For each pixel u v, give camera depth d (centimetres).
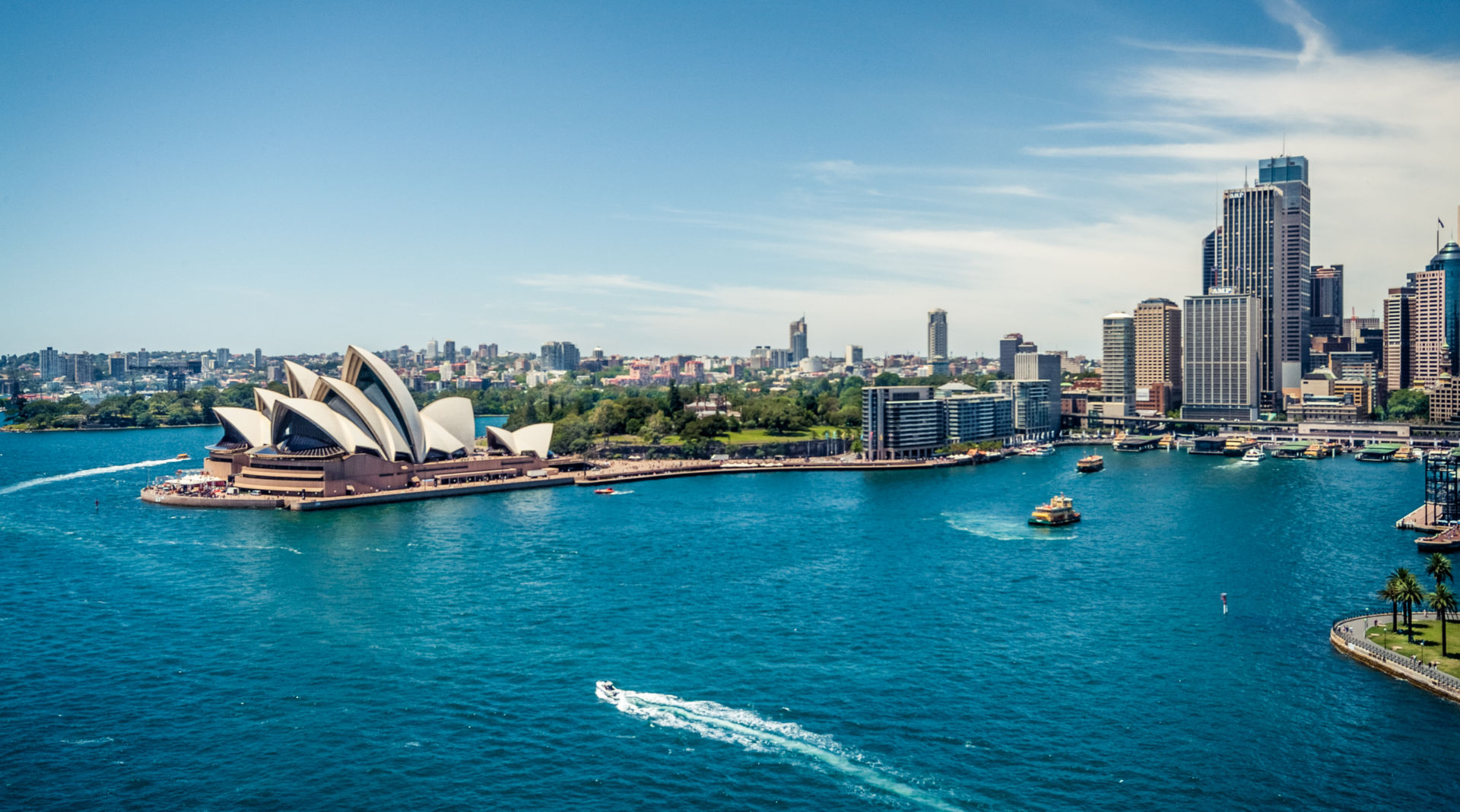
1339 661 15725
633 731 13238
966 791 11700
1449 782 11762
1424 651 15425
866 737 13075
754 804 11369
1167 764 12300
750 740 13000
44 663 15725
